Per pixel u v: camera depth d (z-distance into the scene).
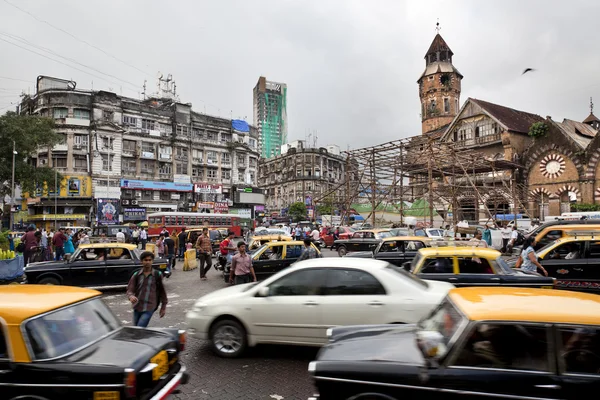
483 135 39.69
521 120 40.91
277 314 6.02
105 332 4.18
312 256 10.38
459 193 34.00
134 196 50.53
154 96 62.22
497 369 3.20
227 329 6.23
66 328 3.81
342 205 37.38
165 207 52.84
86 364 3.49
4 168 30.83
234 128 63.22
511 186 31.61
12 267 13.07
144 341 4.15
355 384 3.40
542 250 10.28
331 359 3.71
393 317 5.58
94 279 11.52
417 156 29.39
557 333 3.20
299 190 81.31
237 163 63.22
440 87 52.16
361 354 3.77
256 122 156.75
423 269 7.95
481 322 3.32
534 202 34.47
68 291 4.32
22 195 47.12
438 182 34.31
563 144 33.62
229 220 38.88
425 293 5.71
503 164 32.00
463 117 41.50
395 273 6.02
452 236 20.61
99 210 46.47
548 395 3.06
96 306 4.38
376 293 5.78
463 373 3.22
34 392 3.38
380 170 31.89
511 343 3.25
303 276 6.14
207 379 5.34
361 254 13.12
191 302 10.68
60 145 45.69
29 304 3.72
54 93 46.34
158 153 53.16
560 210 33.75
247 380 5.30
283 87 160.38
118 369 3.42
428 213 32.25
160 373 3.95
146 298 6.09
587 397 3.00
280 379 5.32
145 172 52.06
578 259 9.65
